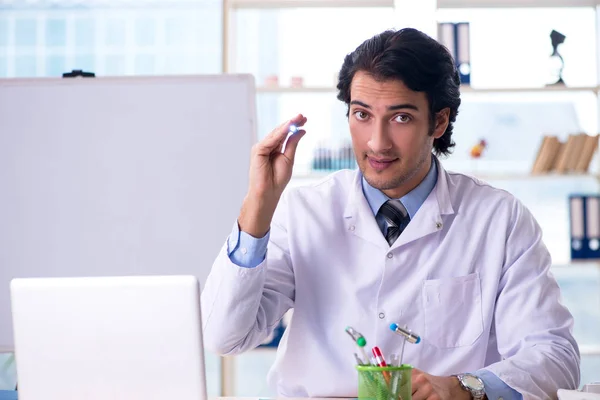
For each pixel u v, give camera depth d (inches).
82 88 100.7
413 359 65.9
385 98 60.4
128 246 99.7
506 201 68.8
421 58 60.7
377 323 66.1
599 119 143.1
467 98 148.3
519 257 66.6
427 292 66.4
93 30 149.2
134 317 49.1
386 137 61.2
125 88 100.7
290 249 69.2
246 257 61.0
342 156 139.3
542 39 147.8
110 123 100.6
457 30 138.7
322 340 67.4
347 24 148.5
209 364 144.6
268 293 66.7
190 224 99.4
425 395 51.9
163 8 149.4
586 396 52.4
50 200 100.2
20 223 100.3
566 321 64.0
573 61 148.3
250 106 99.9
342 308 67.2
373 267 67.2
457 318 66.3
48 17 149.0
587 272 145.9
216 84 100.3
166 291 49.0
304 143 147.3
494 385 55.4
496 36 148.0
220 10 149.0
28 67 148.9
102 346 49.3
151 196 100.0
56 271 99.6
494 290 66.5
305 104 147.7
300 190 72.0
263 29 148.6
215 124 100.0
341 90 65.1
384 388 47.0
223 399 61.4
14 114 101.0
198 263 99.2
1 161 100.8
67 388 49.6
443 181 68.7
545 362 58.5
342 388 66.2
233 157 99.7
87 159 100.3
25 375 49.8
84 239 99.8
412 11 137.0
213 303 62.2
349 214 68.2
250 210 60.9
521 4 145.9
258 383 145.1
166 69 149.2
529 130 148.5
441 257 67.1
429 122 63.1
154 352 49.1
